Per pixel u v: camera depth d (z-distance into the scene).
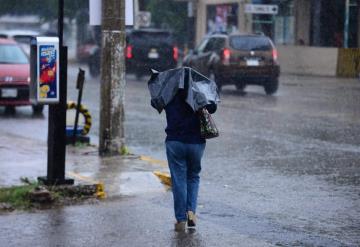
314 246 15.17
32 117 37.69
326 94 51.47
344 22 71.25
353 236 16.00
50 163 19.41
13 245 15.24
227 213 18.00
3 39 42.03
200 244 15.30
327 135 31.53
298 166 24.38
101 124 24.88
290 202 19.20
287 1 75.81
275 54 51.72
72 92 51.94
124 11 24.41
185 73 16.48
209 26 86.25
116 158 24.30
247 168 24.03
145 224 16.97
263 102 45.62
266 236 15.92
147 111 40.53
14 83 37.88
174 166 16.55
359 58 66.12
